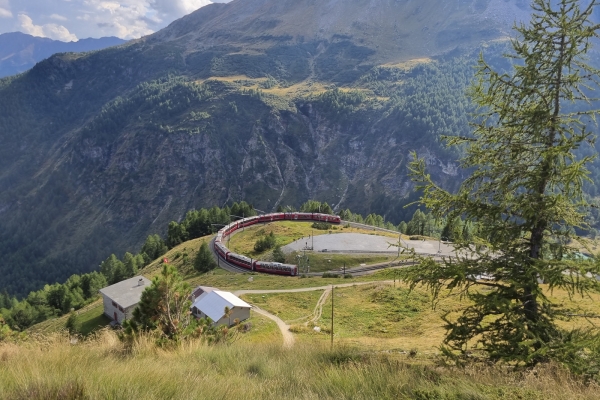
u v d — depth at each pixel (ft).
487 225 37.81
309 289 202.28
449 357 37.42
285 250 287.69
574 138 33.86
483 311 37.40
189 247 359.66
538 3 35.68
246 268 276.21
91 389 20.25
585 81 35.96
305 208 510.17
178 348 39.17
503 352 34.01
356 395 23.59
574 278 34.53
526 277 34.53
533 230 36.65
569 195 34.27
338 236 311.88
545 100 35.58
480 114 39.55
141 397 20.03
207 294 163.02
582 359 31.35
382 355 39.01
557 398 23.41
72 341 42.93
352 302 169.89
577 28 34.71
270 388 25.39
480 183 38.93
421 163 40.27
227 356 36.40
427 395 23.38
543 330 33.91
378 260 269.44
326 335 132.16
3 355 33.24
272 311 169.17
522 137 37.81
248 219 403.54
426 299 152.35
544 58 35.76
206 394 21.88
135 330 45.50
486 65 37.93
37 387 20.21
